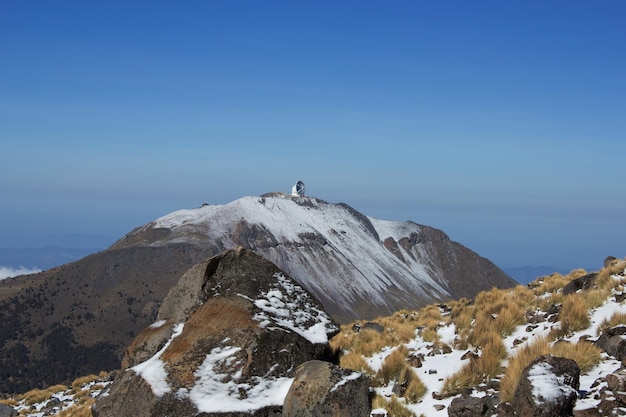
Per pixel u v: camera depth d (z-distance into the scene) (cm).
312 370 1397
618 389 1177
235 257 1864
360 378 1378
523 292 2422
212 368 1507
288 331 1595
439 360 1764
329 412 1322
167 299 1867
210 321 1639
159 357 1595
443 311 2823
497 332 1831
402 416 1410
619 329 1478
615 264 2473
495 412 1273
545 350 1444
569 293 2188
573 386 1202
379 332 2428
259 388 1473
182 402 1417
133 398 1487
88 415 2258
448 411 1351
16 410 2794
